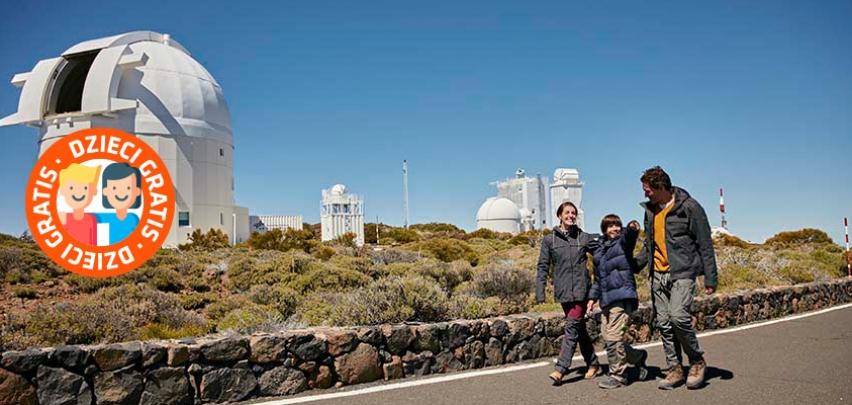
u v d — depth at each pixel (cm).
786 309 1257
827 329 1016
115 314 1023
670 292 621
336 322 976
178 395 558
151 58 5088
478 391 615
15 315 973
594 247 652
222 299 1561
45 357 504
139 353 545
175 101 4969
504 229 10012
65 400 507
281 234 4084
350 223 6869
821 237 5494
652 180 618
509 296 1346
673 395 590
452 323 738
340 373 643
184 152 4903
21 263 1867
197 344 576
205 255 2762
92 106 4522
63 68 4862
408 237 6775
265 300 1428
